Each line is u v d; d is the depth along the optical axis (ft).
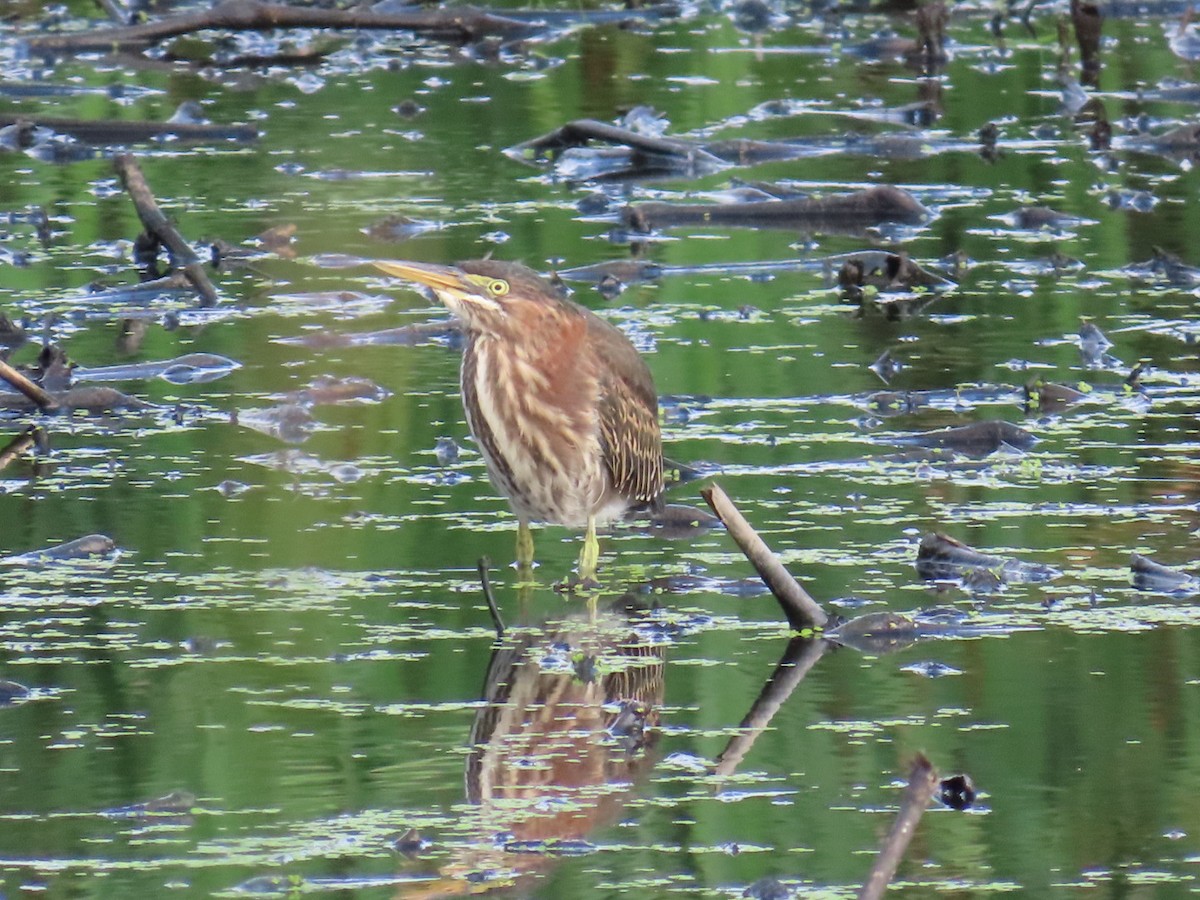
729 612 34.68
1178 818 26.22
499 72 82.48
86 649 32.45
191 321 53.16
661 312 54.13
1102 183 66.49
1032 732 29.07
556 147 70.64
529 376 37.40
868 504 39.86
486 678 31.37
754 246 60.85
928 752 28.40
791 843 25.70
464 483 41.91
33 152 70.23
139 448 43.68
